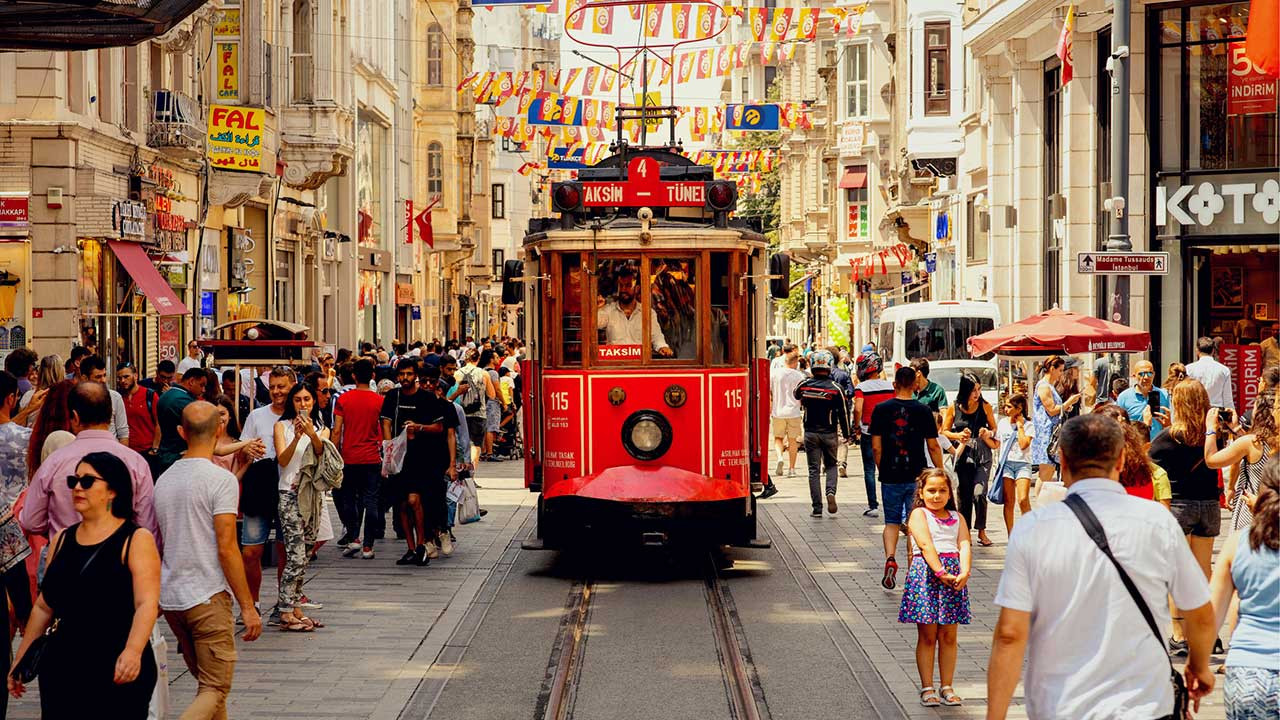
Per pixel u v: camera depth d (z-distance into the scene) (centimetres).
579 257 2141
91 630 1020
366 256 6894
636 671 1530
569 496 2102
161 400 2009
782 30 3519
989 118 5119
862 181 8331
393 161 7450
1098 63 4166
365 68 6600
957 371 4325
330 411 2598
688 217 2200
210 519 1176
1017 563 833
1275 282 3678
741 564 2280
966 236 5759
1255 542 900
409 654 1605
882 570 2202
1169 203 3750
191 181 4453
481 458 4216
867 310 8475
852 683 1465
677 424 2128
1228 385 2722
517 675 1505
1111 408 1412
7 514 1357
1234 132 3697
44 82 3447
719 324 2148
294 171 5319
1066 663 820
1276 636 895
